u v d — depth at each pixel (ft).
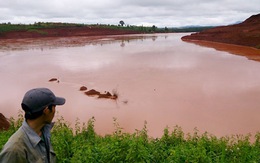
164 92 57.52
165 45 188.65
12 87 66.28
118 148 17.71
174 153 18.42
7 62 112.78
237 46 165.27
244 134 35.24
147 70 86.02
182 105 47.98
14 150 7.22
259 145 23.88
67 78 75.72
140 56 125.18
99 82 69.41
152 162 18.47
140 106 47.85
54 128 26.63
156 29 485.15
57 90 62.08
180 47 169.89
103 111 45.50
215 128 37.35
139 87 62.69
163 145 22.68
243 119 40.50
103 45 195.83
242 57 112.57
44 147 8.02
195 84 64.23
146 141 23.67
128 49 162.40
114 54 136.26
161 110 45.34
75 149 19.26
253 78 69.10
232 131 36.27
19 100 53.93
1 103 52.13
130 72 83.10
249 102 48.73
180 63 100.27
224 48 154.92
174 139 24.76
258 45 148.05
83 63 105.81
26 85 68.23
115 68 91.76
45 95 7.80
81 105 49.26
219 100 50.55
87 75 79.66
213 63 98.12
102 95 54.90
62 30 332.39
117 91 59.00
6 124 37.24
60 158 18.13
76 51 154.51
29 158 7.46
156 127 37.99
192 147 19.89
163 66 93.61
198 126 38.11
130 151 17.06
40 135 8.06
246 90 57.21
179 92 57.21
